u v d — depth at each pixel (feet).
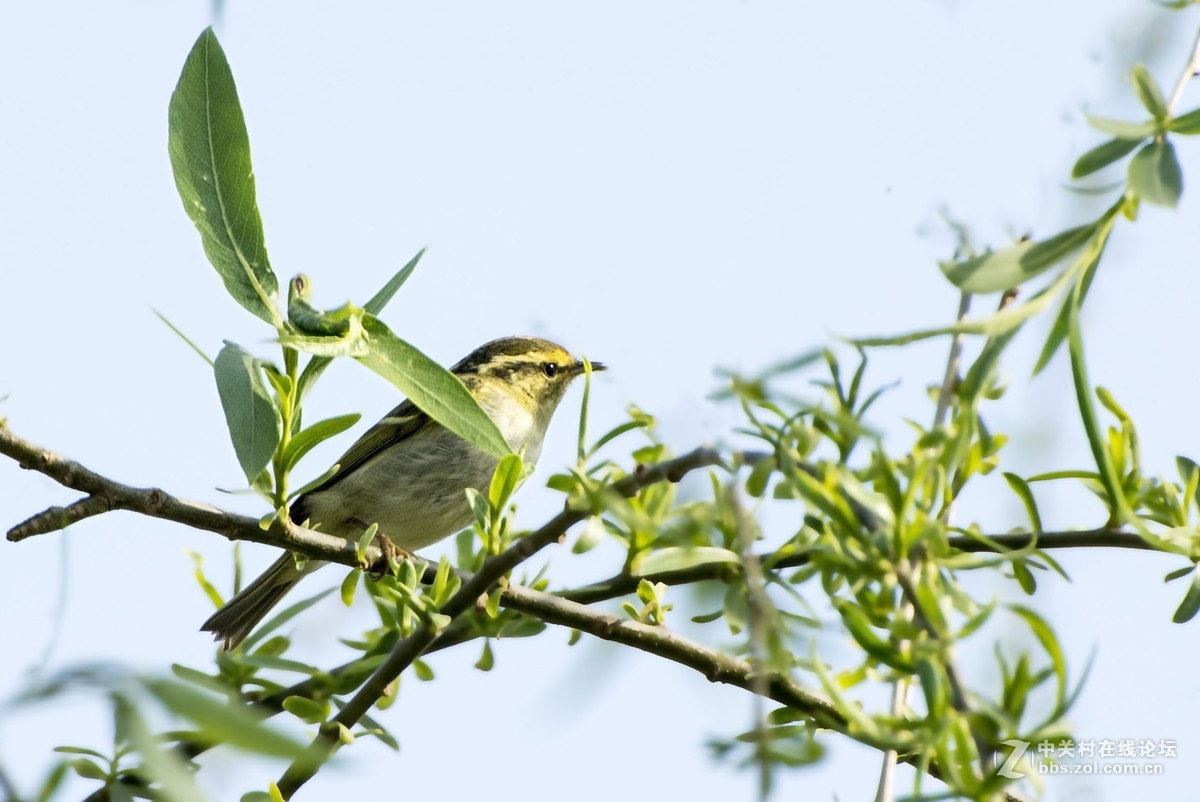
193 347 24.52
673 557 22.50
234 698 25.36
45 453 24.48
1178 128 15.48
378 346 21.56
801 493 17.56
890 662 16.92
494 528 26.27
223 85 23.09
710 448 21.75
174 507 25.86
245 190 23.06
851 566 17.30
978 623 16.78
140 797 23.21
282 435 25.34
